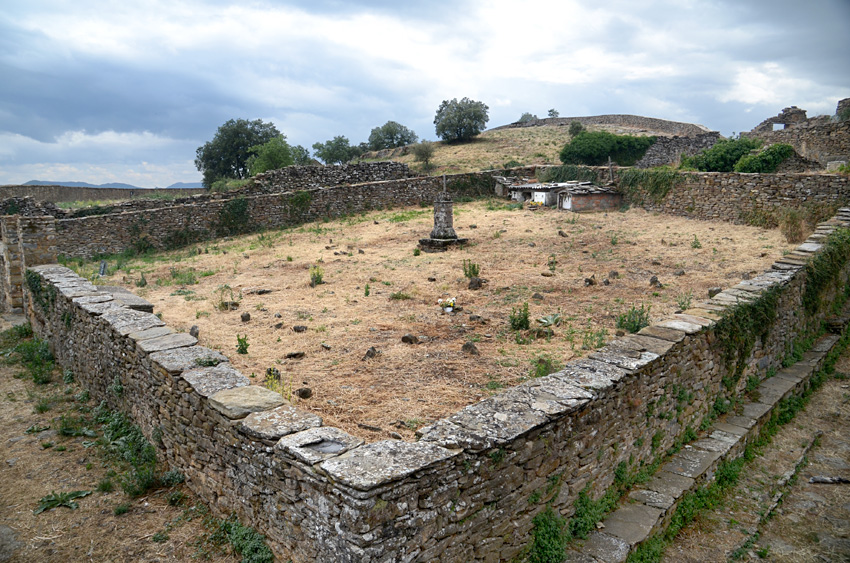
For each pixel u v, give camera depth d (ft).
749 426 26.35
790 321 34.86
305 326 31.58
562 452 16.62
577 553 16.56
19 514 17.53
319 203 81.46
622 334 29.45
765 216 57.26
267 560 14.20
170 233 71.82
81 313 28.19
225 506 16.43
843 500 22.95
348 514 11.29
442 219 57.06
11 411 26.03
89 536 16.31
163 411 19.77
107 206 77.15
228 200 75.56
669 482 21.07
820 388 34.06
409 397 21.97
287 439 13.64
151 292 43.21
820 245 41.16
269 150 111.34
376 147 188.44
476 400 21.67
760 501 22.58
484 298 37.99
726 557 18.97
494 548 14.53
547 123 190.60
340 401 21.59
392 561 11.69
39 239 43.06
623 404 19.61
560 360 25.94
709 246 51.21
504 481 14.60
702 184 64.49
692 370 24.48
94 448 22.18
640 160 114.62
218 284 45.62
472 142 164.14
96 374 26.58
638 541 17.30
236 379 18.13
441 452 13.01
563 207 76.74
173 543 15.85
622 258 49.08
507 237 60.70
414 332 30.94
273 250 60.80
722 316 26.94
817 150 77.05
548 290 39.58
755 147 77.20
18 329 39.83
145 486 18.76
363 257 53.88
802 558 19.43
